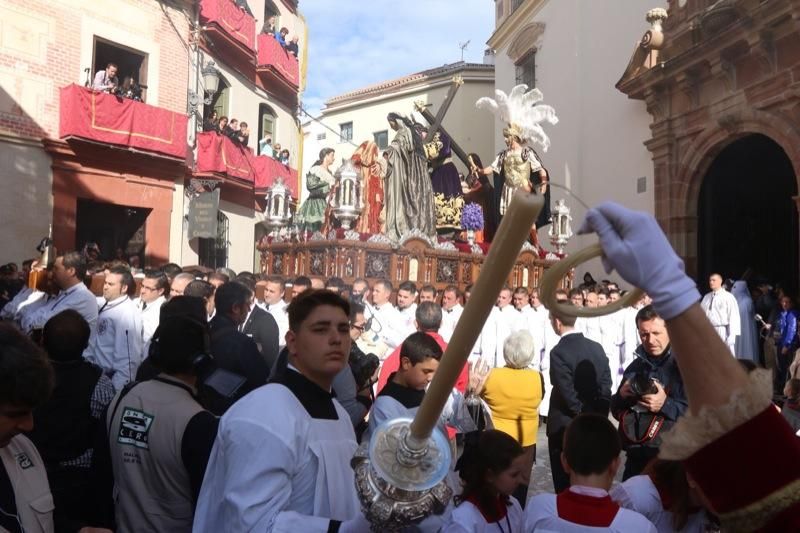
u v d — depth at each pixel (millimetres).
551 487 6094
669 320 852
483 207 13555
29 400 1729
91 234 15211
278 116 21250
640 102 16016
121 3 14828
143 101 15328
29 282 8641
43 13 13523
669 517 2588
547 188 13297
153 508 2502
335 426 1919
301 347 1941
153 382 2697
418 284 10188
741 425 842
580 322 10070
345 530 1515
